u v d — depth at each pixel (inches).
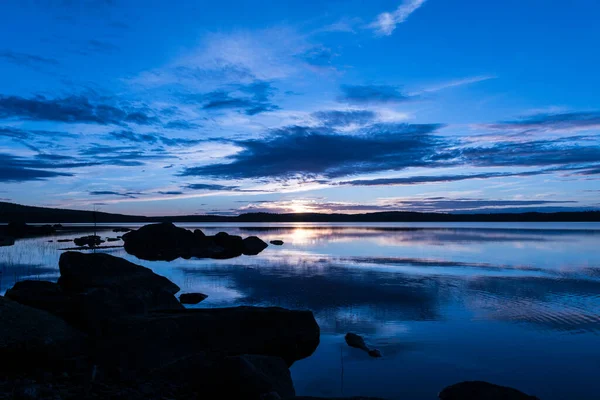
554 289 866.8
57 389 326.6
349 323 617.0
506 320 625.9
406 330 580.7
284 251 1865.2
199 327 484.1
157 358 423.2
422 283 944.9
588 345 516.1
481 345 518.0
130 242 1972.2
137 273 847.7
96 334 439.8
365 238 2812.5
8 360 374.0
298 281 986.7
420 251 1763.0
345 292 842.2
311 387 411.5
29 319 417.1
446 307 708.0
